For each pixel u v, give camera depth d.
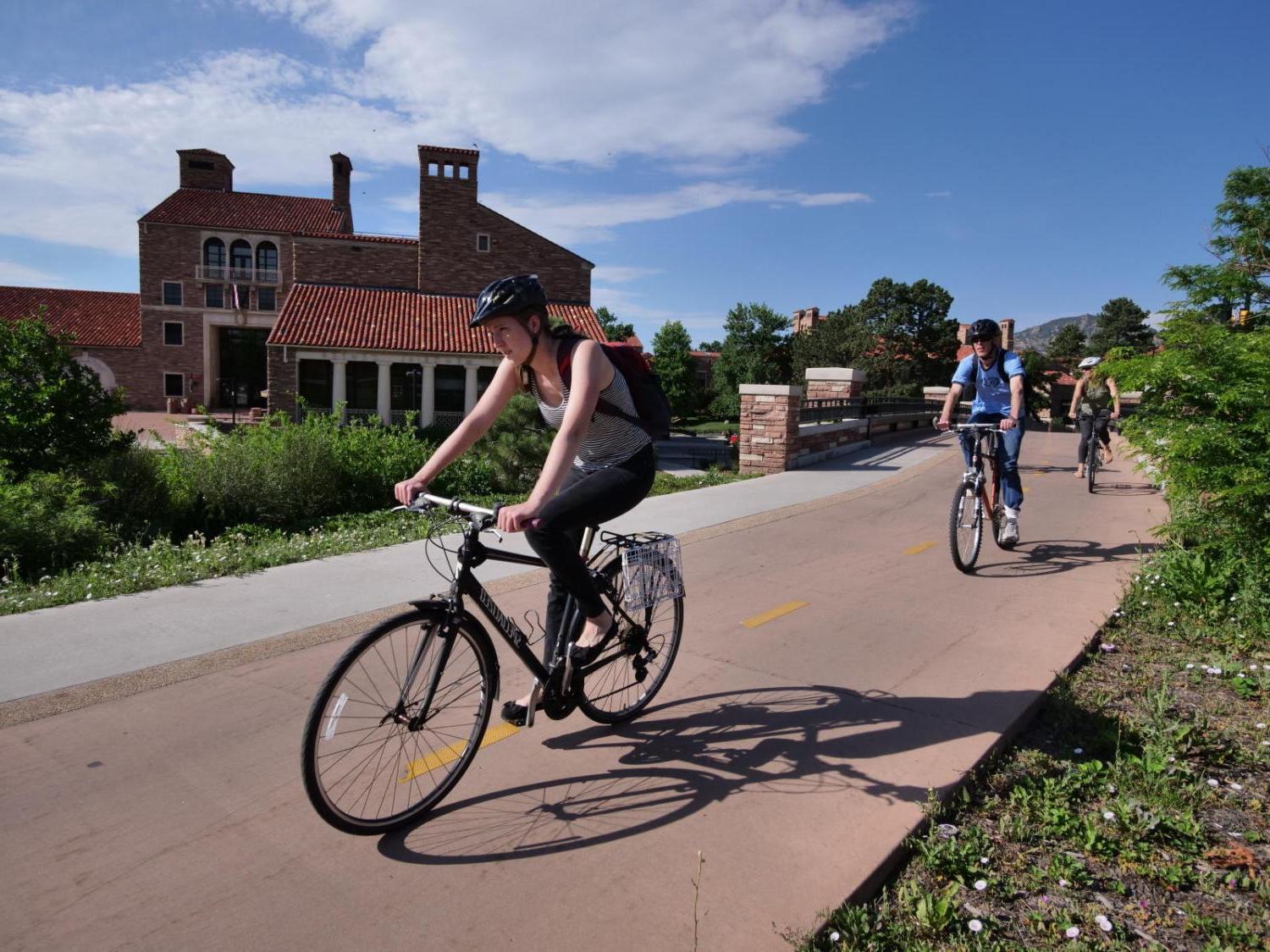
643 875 2.46
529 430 13.63
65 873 2.45
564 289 41.94
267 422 12.07
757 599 5.41
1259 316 7.05
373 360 32.31
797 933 2.18
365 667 2.63
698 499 9.66
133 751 3.23
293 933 2.20
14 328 9.71
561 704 3.19
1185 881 2.46
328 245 39.69
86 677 3.97
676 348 68.81
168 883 2.41
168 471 10.37
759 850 2.57
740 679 4.01
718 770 3.09
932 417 25.31
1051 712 3.62
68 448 9.73
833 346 63.06
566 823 2.75
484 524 2.74
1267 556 4.82
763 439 12.95
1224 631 4.50
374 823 2.65
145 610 5.13
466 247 40.50
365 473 11.80
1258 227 8.02
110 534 7.93
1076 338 95.12
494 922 2.25
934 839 2.62
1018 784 2.98
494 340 2.83
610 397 2.94
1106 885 2.45
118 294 55.28
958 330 66.75
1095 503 9.47
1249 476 4.64
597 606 3.09
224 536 9.06
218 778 3.03
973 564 6.13
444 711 3.03
